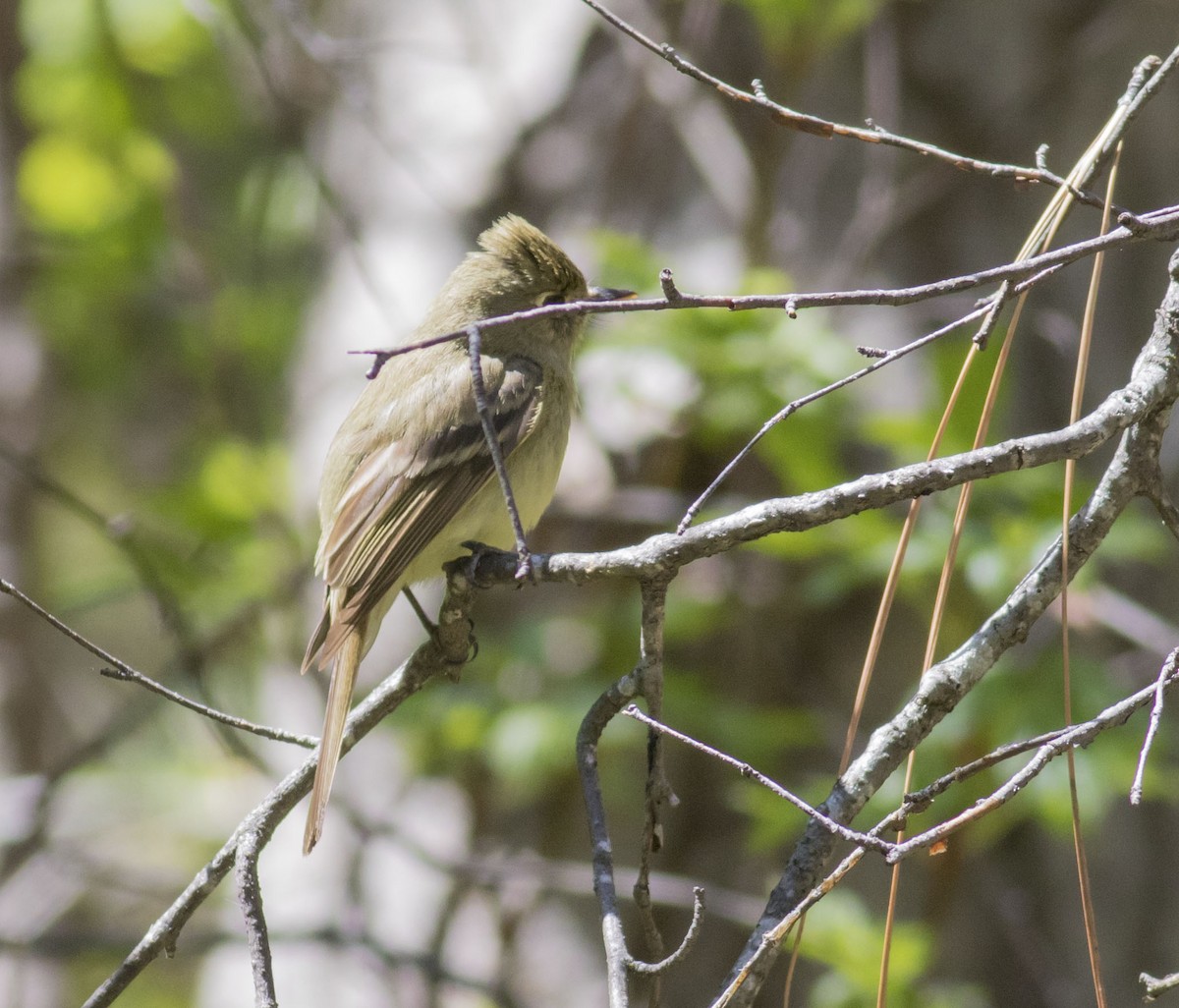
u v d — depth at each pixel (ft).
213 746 45.60
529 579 15.78
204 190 57.52
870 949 29.53
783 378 31.40
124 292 52.13
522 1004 34.37
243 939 34.50
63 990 51.29
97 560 58.59
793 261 37.32
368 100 44.62
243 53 50.16
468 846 38.75
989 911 34.65
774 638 35.76
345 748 19.21
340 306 43.75
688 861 36.35
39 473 34.47
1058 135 36.35
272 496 38.99
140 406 59.88
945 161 15.44
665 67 38.22
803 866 15.28
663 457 36.47
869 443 33.83
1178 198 34.45
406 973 38.34
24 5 52.08
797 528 14.98
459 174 42.55
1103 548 28.68
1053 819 27.63
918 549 28.86
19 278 52.26
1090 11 36.27
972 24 36.73
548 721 31.68
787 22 33.14
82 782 44.93
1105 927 34.09
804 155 38.01
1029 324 35.24
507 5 43.32
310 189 47.60
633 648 34.60
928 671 15.71
